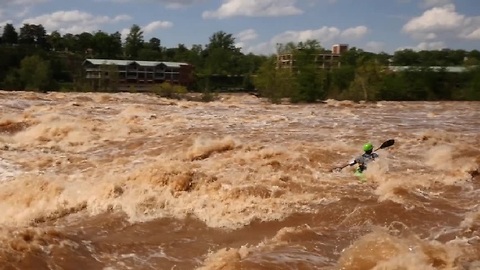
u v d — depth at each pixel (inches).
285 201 503.5
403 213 467.5
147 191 520.7
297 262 351.9
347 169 650.2
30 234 370.0
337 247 389.4
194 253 394.3
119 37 5290.4
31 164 717.9
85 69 3523.6
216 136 924.0
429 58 5369.1
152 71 3745.1
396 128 1148.5
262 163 663.1
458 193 553.6
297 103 2396.7
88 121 1110.4
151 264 370.0
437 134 965.8
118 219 462.6
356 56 4106.8
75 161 741.9
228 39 5802.2
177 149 801.6
